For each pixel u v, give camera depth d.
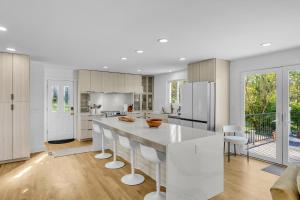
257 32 2.68
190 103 4.61
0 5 1.91
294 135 3.68
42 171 3.46
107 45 3.33
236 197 2.57
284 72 3.71
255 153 4.25
